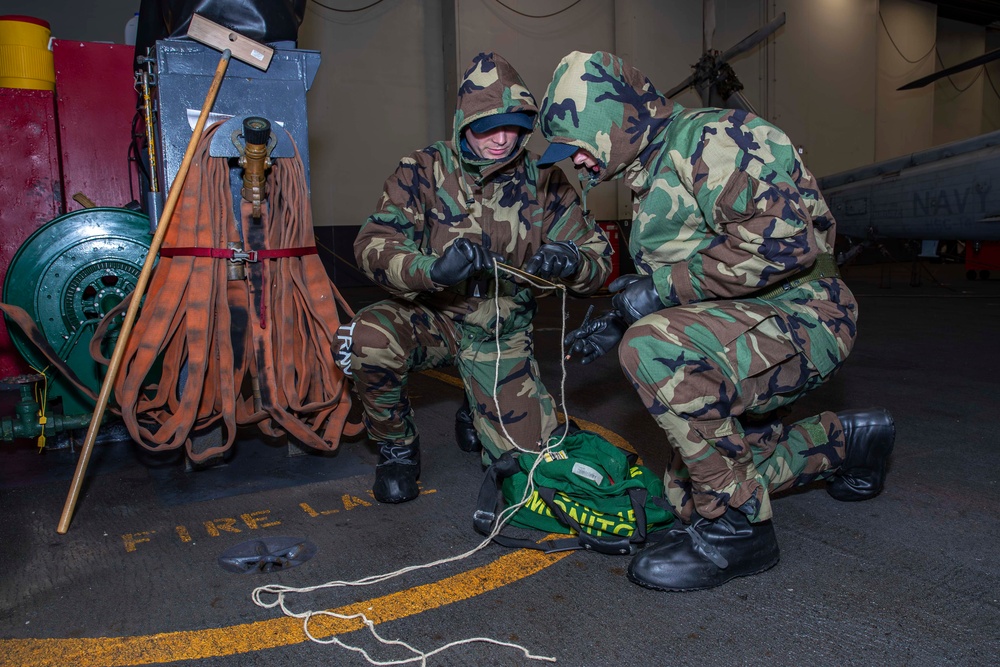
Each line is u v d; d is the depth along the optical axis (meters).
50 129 3.30
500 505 2.16
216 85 2.41
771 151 1.60
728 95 10.05
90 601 1.73
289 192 2.51
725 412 1.62
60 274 2.80
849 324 1.75
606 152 1.71
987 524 2.06
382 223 2.22
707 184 1.59
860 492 2.19
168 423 2.37
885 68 17.33
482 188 2.31
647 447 2.92
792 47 15.24
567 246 2.01
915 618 1.56
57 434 2.96
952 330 6.18
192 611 1.67
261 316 2.48
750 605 1.63
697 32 13.89
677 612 1.61
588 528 1.94
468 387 2.38
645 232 1.81
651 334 1.62
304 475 2.66
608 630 1.54
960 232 9.03
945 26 18.94
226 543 2.06
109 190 3.48
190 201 2.40
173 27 2.53
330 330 2.50
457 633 1.55
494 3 12.29
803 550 1.91
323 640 1.53
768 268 1.55
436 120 12.66
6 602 1.73
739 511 1.72
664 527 1.99
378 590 1.75
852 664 1.40
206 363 2.38
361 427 2.77
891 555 1.87
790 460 1.95
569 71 1.72
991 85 20.03
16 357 3.39
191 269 2.38
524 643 1.50
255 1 2.54
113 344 2.92
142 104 2.88
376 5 11.98
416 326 2.32
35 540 2.11
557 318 7.76
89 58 3.39
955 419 3.25
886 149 17.69
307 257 2.55
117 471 2.76
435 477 2.61
